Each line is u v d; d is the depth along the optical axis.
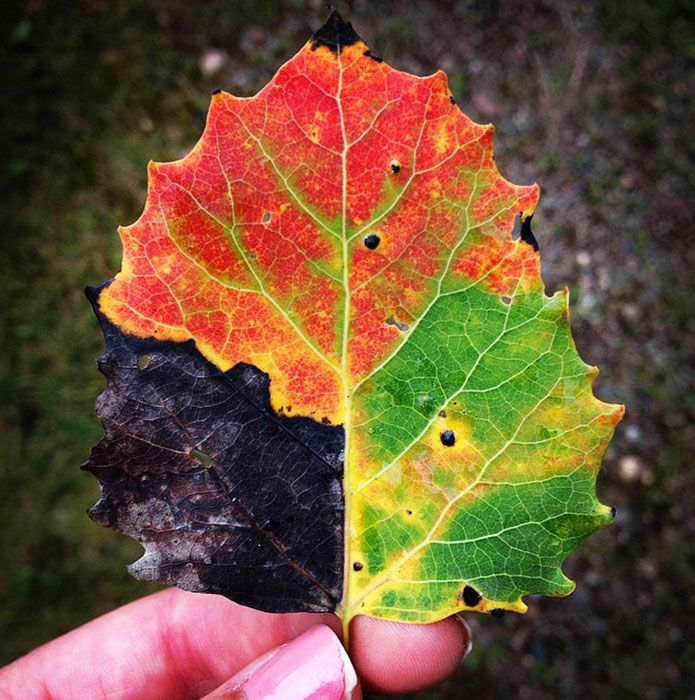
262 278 0.10
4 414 0.30
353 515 0.10
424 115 0.09
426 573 0.10
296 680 0.13
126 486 0.10
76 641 0.18
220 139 0.09
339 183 0.09
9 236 0.31
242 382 0.10
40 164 0.31
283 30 0.31
